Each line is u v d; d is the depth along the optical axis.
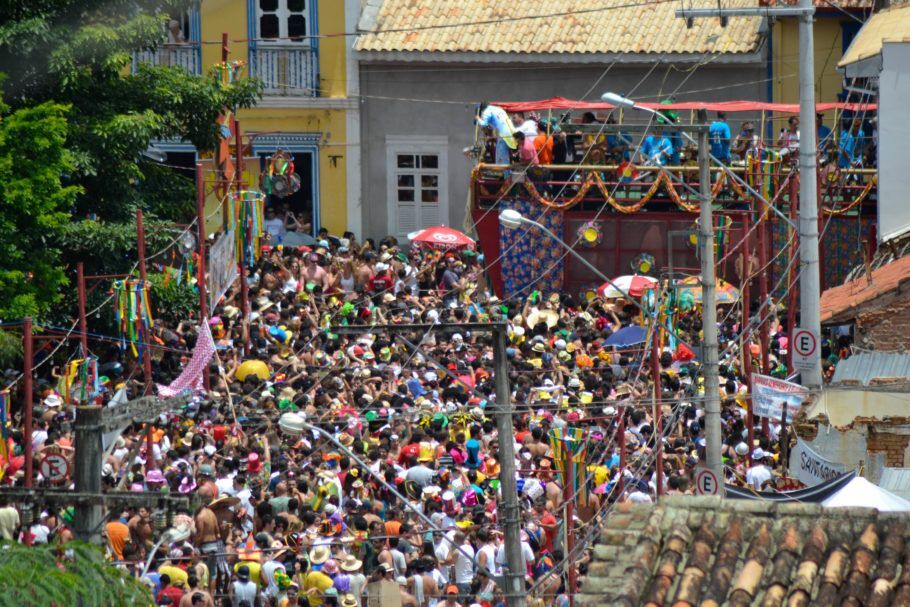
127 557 55.09
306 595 55.59
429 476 64.31
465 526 60.03
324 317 84.94
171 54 114.88
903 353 70.25
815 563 34.81
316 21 115.75
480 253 106.81
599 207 105.25
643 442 69.50
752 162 100.50
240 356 80.62
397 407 71.62
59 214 81.38
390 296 89.88
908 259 85.81
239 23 115.62
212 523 58.62
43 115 80.94
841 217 103.88
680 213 104.56
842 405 64.31
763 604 33.88
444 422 69.75
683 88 116.75
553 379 78.50
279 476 63.84
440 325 50.59
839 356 84.00
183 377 72.62
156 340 81.75
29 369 60.62
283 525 59.16
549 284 105.62
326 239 106.00
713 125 102.00
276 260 92.94
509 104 106.88
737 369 82.94
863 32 95.75
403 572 59.03
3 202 79.88
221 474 63.94
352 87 116.19
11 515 55.34
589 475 63.19
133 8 89.31
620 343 81.69
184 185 92.88
